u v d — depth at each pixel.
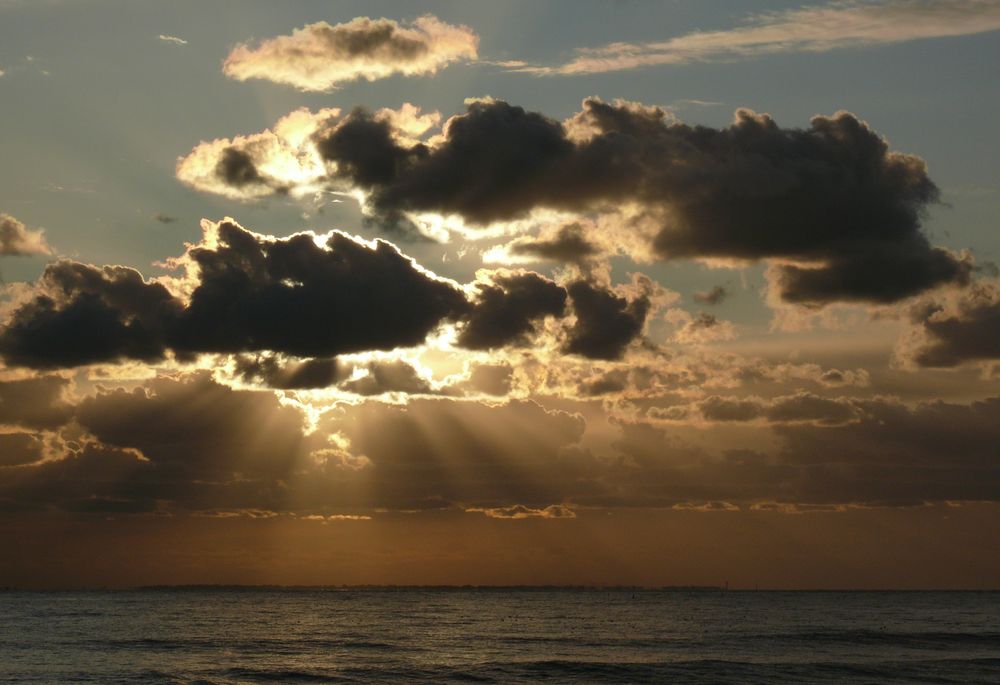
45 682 105.44
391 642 159.50
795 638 168.12
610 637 172.50
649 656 134.88
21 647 148.12
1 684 103.94
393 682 105.25
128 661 127.12
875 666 116.12
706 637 171.88
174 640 161.75
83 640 162.12
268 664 123.25
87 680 106.94
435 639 167.50
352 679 107.50
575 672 112.69
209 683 104.56
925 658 129.38
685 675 109.12
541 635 177.62
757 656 134.00
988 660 124.62
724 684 101.81
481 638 170.12
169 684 103.69
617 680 105.62
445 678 108.06
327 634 178.12
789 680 104.44
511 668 116.25
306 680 107.00
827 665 117.06
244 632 182.88
